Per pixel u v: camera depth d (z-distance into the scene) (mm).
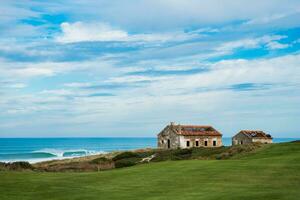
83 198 28688
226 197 26203
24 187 33062
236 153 66438
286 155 47969
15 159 148625
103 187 33125
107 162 84438
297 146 55875
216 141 121562
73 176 39750
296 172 34594
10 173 41375
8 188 32469
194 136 117375
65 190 31859
